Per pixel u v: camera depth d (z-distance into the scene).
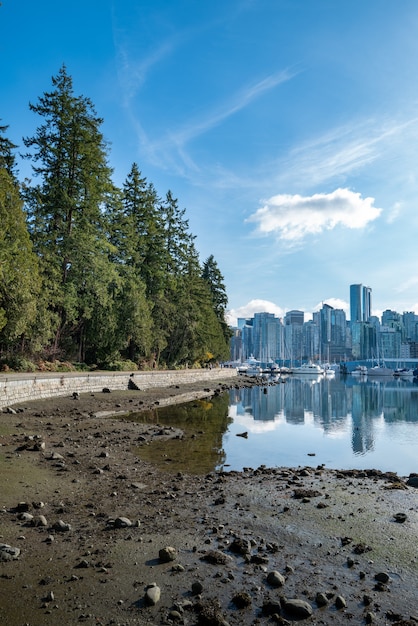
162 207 62.44
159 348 53.78
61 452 13.11
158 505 8.54
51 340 37.38
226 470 12.28
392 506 8.81
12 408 20.88
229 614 4.70
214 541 6.71
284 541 6.85
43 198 36.09
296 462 14.01
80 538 6.67
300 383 79.44
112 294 40.44
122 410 24.47
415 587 5.41
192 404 32.31
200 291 70.25
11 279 26.06
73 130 36.97
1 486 9.21
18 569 5.54
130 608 4.71
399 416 28.27
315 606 4.91
